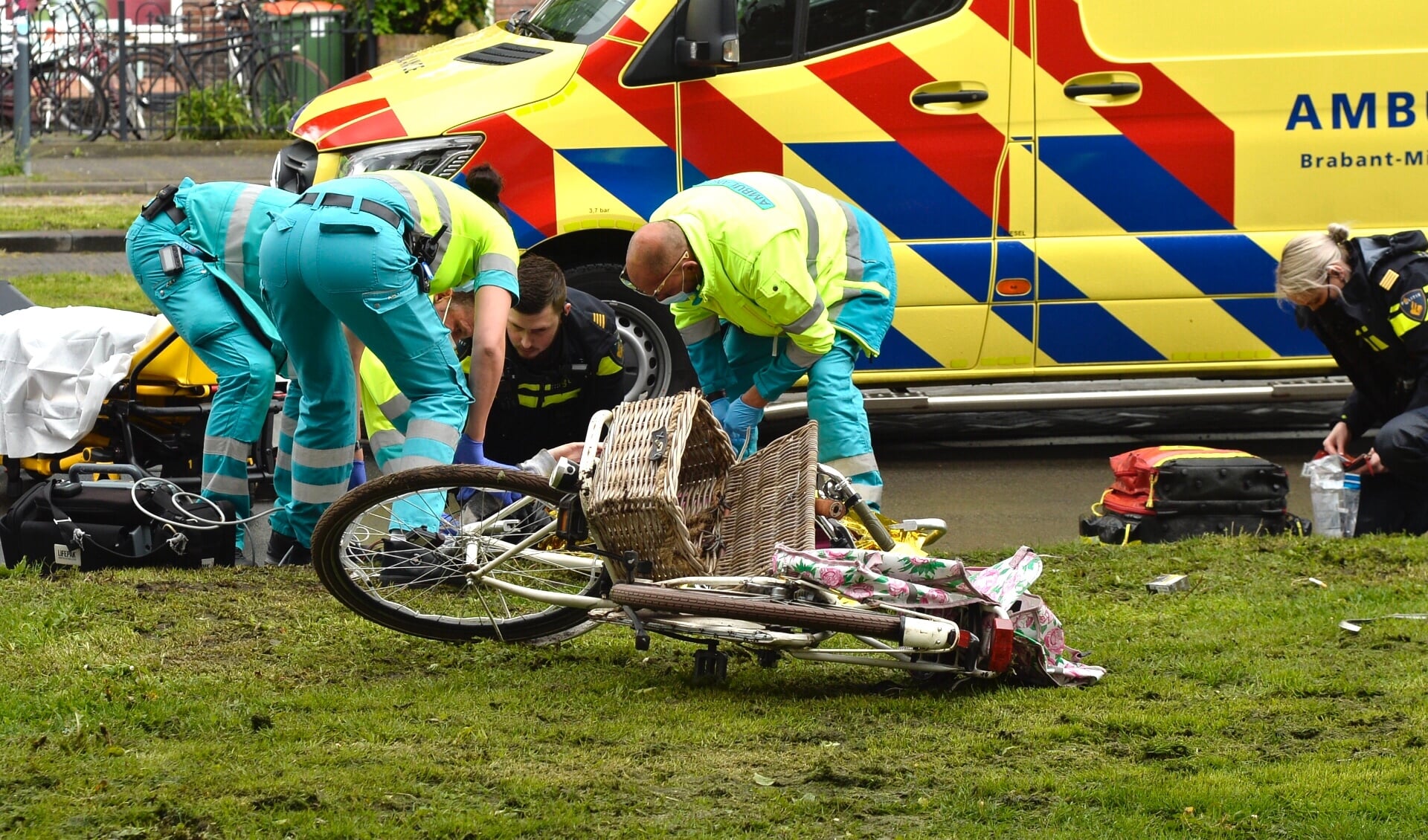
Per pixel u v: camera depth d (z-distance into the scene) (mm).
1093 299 21141
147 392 18766
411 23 53469
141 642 13188
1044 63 20781
